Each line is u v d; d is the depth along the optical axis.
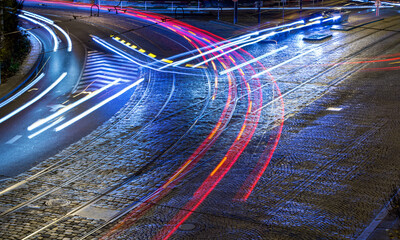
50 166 14.35
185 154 14.95
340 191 11.70
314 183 12.25
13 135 17.42
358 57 29.27
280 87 23.23
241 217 10.61
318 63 28.17
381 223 9.90
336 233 9.66
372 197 11.27
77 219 10.88
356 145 14.86
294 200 11.33
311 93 21.78
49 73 27.72
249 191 11.98
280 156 14.29
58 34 39.62
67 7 53.94
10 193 12.48
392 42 33.41
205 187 12.38
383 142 15.00
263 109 19.64
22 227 10.55
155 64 29.88
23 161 14.82
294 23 42.62
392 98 20.20
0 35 27.52
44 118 19.45
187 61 30.55
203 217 10.70
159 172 13.61
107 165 14.30
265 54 31.55
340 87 22.59
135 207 11.45
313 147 14.88
